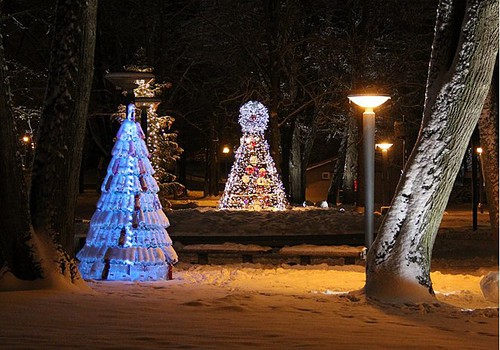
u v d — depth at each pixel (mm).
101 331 9773
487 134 16547
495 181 16578
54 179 14266
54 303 12211
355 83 44406
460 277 18281
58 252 14203
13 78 39094
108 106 48750
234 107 53312
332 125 58312
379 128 52125
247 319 11047
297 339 9523
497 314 12383
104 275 16688
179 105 56656
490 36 13328
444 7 13672
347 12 46094
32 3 40688
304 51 46062
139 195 16891
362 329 10602
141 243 16828
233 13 43125
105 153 51438
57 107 14289
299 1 44594
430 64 13820
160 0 46531
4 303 12062
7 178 13500
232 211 28906
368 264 13984
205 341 9203
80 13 14289
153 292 14273
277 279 17328
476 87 13477
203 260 21734
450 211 52219
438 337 10156
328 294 14531
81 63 14359
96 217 16859
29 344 8812
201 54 45812
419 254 13758
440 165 13641
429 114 13688
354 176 53250
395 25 45562
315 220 26031
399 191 13867
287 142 53062
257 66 42812
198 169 102438
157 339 9266
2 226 13617
